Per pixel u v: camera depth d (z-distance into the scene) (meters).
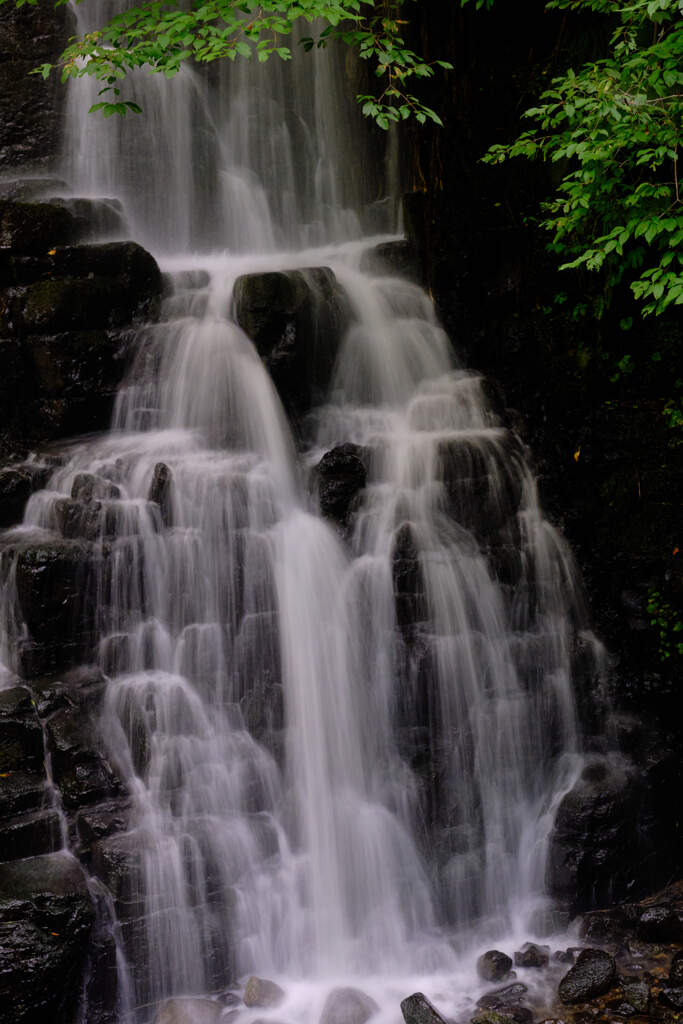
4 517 7.50
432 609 7.48
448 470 8.13
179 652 6.94
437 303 9.88
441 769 7.26
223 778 6.63
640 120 6.74
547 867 7.34
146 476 7.34
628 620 8.38
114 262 8.38
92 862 6.06
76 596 6.78
